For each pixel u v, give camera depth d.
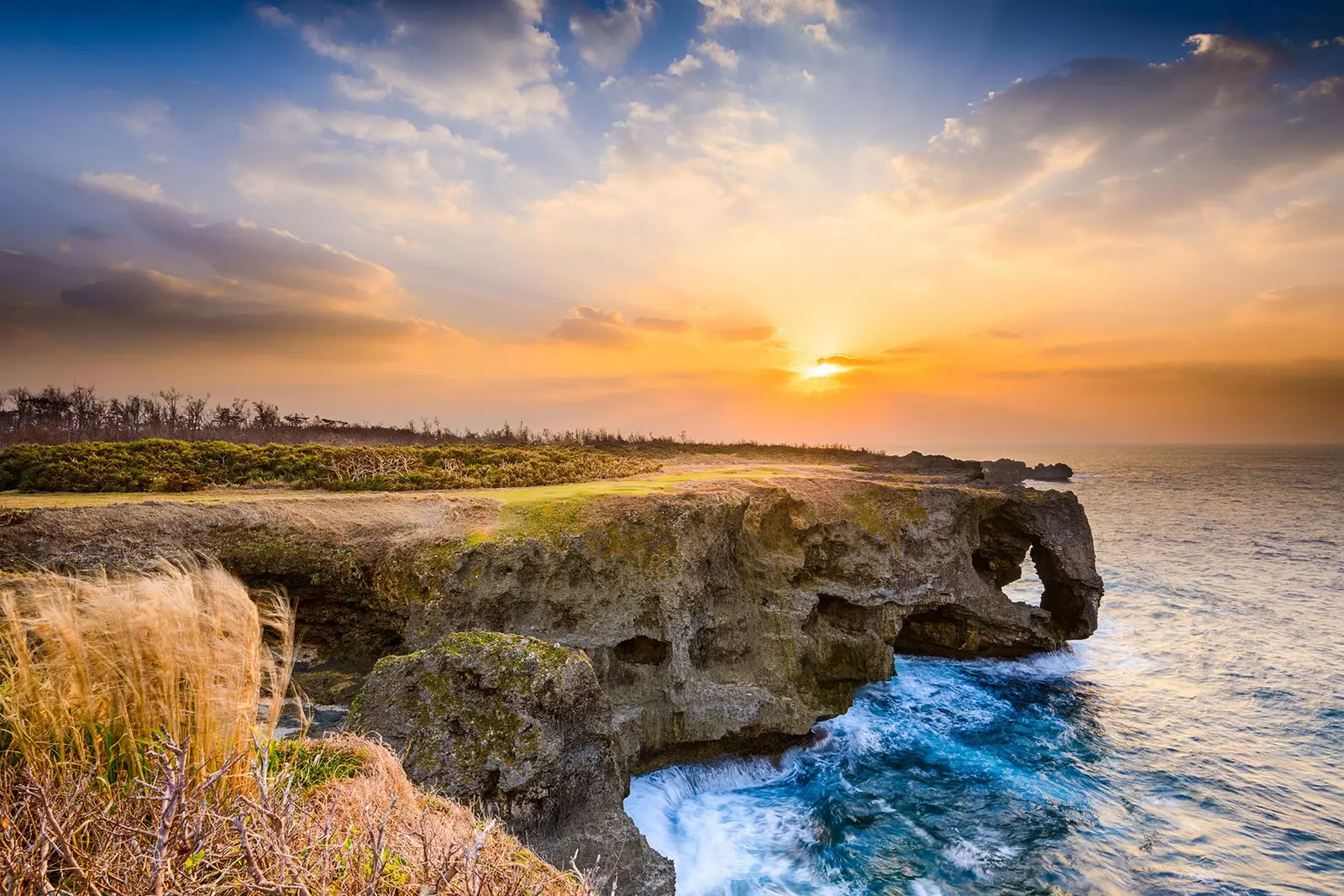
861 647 25.81
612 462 38.62
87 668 4.32
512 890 4.27
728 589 22.72
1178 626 36.44
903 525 28.89
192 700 4.52
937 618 30.67
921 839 16.86
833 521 27.86
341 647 19.05
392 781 6.07
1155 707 25.62
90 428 47.88
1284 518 87.75
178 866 3.19
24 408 50.66
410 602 18.55
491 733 11.49
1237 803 18.66
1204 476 181.75
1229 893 14.89
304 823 3.94
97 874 3.08
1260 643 33.22
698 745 19.91
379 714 11.53
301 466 28.91
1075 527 32.81
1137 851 16.38
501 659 12.10
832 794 19.08
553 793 11.68
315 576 19.08
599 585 20.02
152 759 4.08
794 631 23.36
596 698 12.98
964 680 28.53
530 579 19.44
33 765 3.75
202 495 23.02
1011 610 30.00
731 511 23.09
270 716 5.12
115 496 21.53
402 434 64.56
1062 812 18.11
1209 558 57.81
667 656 19.91
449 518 21.19
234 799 3.93
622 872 11.68
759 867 15.65
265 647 5.64
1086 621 32.31
